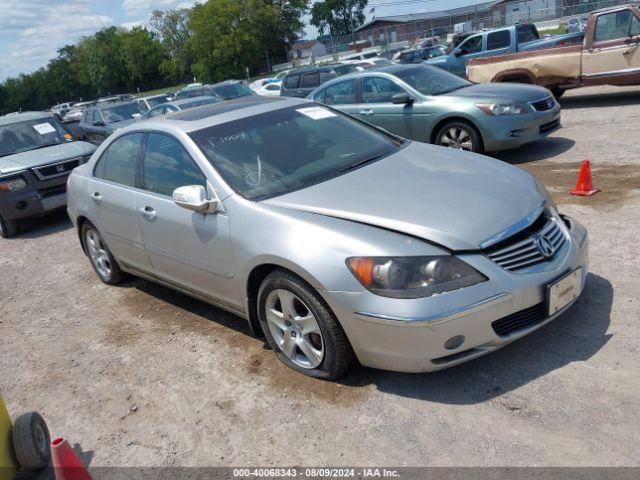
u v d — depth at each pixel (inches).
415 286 120.1
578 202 241.9
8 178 341.4
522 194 141.8
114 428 141.7
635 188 246.5
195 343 175.3
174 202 167.6
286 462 119.7
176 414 142.3
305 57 2706.7
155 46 3646.7
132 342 183.9
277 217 140.5
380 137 188.5
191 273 170.9
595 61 458.9
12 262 303.3
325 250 128.7
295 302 140.5
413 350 121.1
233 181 156.3
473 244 123.6
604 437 110.4
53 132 401.7
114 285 236.1
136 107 677.9
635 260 178.4
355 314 125.0
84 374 169.5
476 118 321.4
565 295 132.1
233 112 185.5
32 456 124.2
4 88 4862.2
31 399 161.5
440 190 142.2
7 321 221.1
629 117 407.5
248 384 148.6
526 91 334.6
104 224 207.6
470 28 1668.3
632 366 128.2
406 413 126.9
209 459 125.1
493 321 122.3
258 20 2568.9
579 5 1561.3
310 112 191.0
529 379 130.1
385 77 361.7
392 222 128.8
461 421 121.3
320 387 141.2
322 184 152.7
